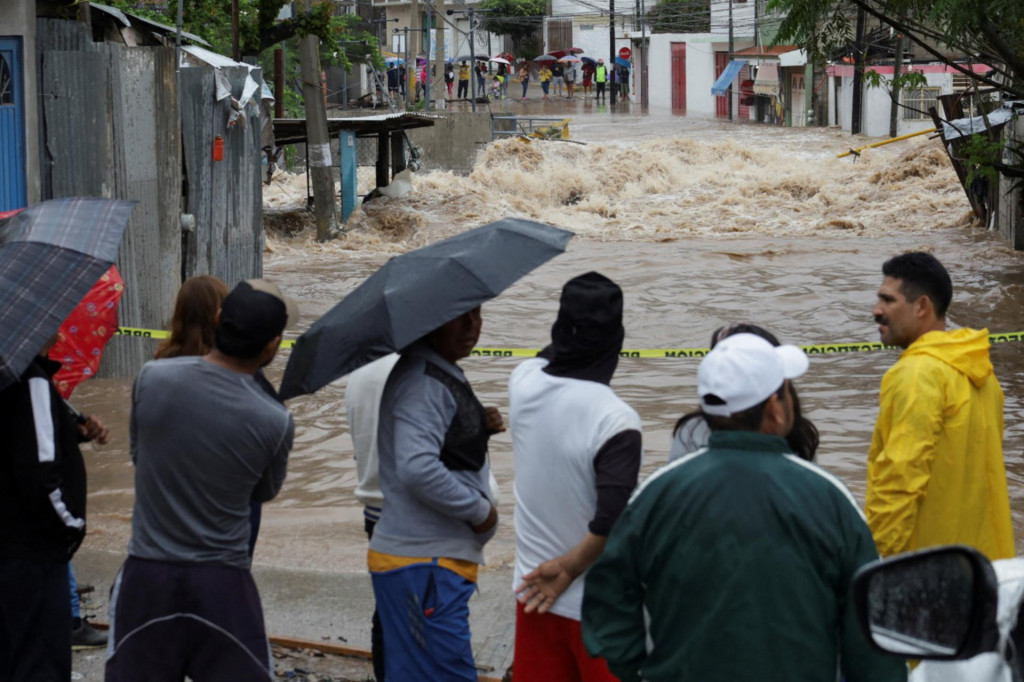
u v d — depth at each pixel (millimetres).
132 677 9008
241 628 9055
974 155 40000
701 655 6676
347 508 17812
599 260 43781
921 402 9398
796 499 6613
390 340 8562
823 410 23484
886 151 77562
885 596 5449
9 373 8516
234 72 31438
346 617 12867
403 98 111562
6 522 9266
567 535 8383
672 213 59000
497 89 150625
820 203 58469
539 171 66312
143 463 8953
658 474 6984
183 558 8898
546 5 166750
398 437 8742
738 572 6578
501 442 21203
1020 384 25328
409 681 9000
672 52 139750
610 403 8234
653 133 98000
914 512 9406
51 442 9047
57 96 24109
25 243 9086
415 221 52188
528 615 8633
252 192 34188
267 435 8906
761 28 117938
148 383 8906
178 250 27516
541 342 30344
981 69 80688
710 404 6898
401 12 148250
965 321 32625
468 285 8742
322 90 49031
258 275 35156
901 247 45781
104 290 13125
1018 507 17594
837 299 35500
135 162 25250
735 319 33125
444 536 8961
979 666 6066
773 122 113312
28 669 9453
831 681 6691
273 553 15266
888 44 82438
